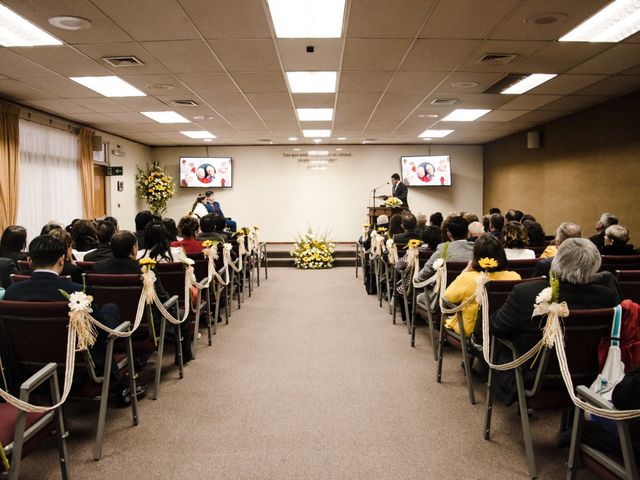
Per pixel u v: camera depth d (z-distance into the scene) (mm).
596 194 7723
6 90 6336
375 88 6430
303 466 2299
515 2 3727
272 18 4031
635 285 3266
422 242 4898
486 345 2375
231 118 8594
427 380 3467
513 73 5699
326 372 3652
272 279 8531
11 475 1713
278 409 2971
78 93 6535
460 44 4680
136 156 11617
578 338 1956
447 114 8344
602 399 1679
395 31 4324
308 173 12562
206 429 2699
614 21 4176
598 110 7586
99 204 9906
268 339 4586
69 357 2066
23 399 1733
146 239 3846
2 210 6543
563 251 2084
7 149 6637
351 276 8898
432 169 12156
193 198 12477
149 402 3086
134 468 2289
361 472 2242
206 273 4469
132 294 2973
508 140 11023
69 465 2309
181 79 5902
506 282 2658
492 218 4812
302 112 8102
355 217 12594
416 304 4375
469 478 2193
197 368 3756
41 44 4590
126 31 4273
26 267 3611
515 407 2977
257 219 12578
